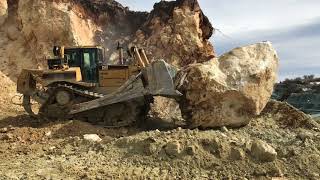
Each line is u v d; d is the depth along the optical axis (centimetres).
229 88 1230
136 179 846
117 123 1373
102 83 1452
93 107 1355
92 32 2892
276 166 906
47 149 1106
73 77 1428
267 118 1376
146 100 1414
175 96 1292
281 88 2444
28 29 2780
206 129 1264
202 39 2945
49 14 2753
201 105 1248
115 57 2825
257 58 1289
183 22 2825
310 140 1060
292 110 1379
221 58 1304
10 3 3002
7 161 985
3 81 2105
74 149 1072
